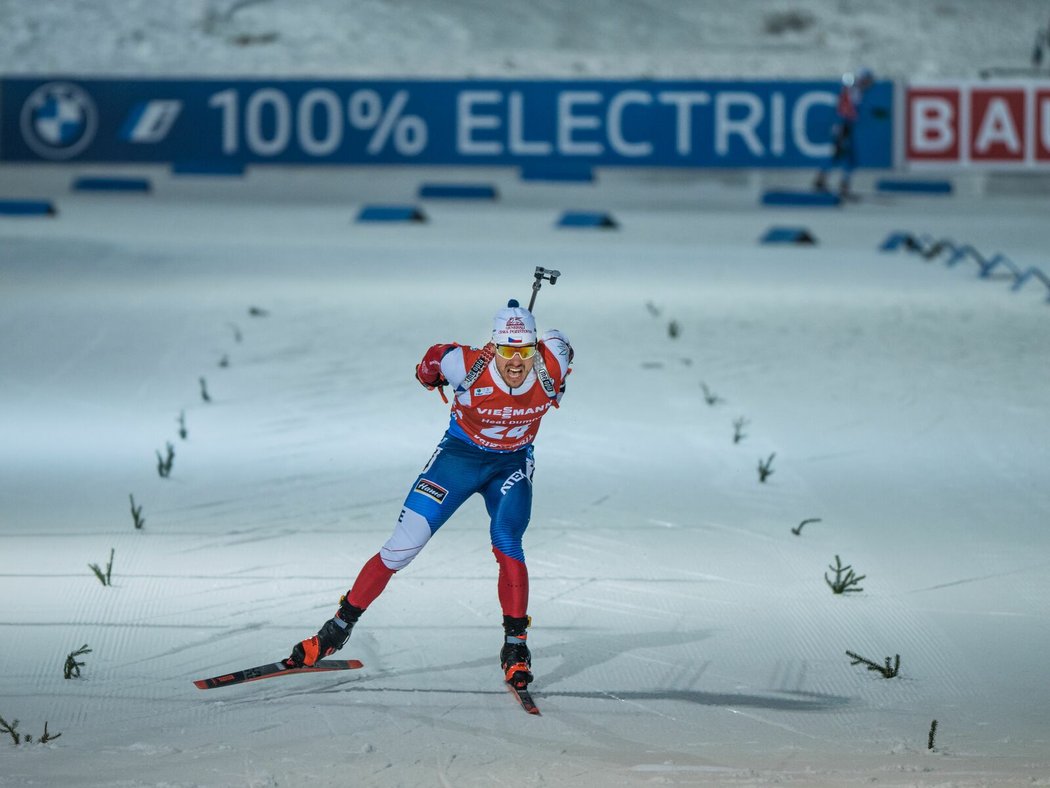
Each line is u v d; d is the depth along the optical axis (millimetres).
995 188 103812
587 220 84625
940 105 100625
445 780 18953
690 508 32594
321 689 22812
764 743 20719
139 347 48531
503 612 22984
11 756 19609
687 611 26484
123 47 118062
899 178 105438
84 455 36594
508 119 101562
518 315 22406
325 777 18984
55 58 116188
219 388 43500
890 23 125750
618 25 125500
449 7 126750
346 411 40875
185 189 97812
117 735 20672
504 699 22469
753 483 34625
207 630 25125
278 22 122062
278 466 35625
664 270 68750
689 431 39312
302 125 102188
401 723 21359
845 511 32594
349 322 53000
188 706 21938
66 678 22891
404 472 35094
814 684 23234
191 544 29719
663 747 20500
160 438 38219
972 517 32344
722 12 128250
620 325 53625
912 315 57125
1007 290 64062
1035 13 127750
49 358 46969
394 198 96688
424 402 41906
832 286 64750
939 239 81562
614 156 101562
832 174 106312
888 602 27016
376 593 23172
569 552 29531
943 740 20875
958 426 40219
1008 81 100250
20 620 25359
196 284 61250
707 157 100938
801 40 124188
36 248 70062
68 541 29781
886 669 23562
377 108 101625
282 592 27016
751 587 27734
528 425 23219
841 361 48312
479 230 82562
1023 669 23906
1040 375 46531
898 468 36094
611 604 26781
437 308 56062
